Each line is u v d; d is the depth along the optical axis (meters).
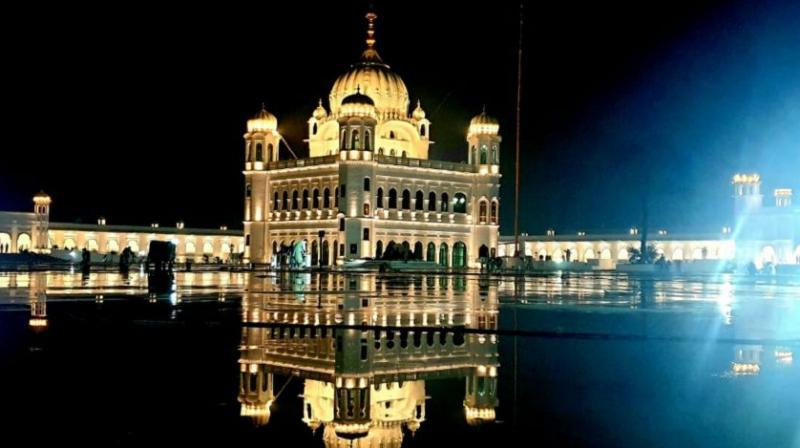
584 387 11.88
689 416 9.96
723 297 34.75
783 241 112.25
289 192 106.38
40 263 89.19
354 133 97.56
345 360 14.18
